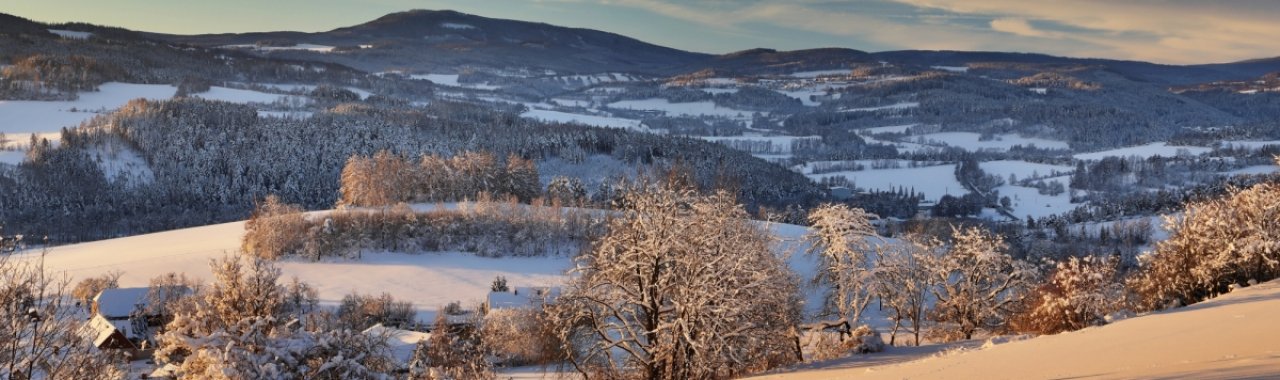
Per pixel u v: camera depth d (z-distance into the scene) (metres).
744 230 40.84
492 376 44.09
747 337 34.62
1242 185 180.50
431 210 142.62
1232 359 15.53
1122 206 197.62
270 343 24.47
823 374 27.59
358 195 153.88
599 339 36.16
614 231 36.53
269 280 31.78
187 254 127.75
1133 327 26.75
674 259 34.22
